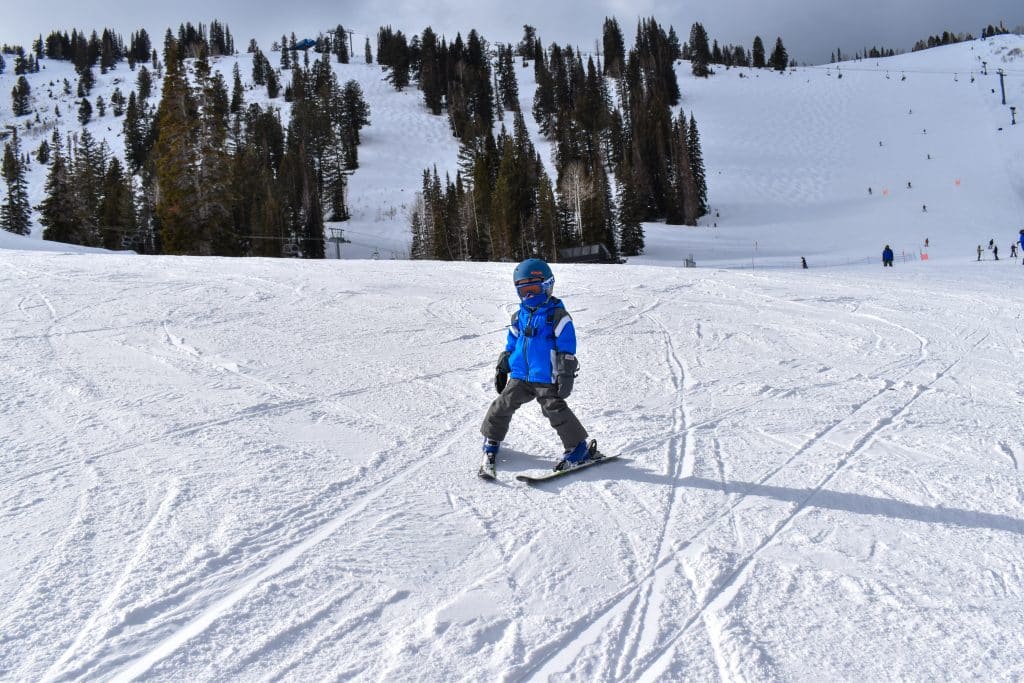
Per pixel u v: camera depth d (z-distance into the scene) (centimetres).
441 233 6500
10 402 519
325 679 220
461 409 562
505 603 270
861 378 684
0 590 264
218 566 288
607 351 801
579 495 383
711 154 11425
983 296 1287
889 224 7494
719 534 333
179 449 430
